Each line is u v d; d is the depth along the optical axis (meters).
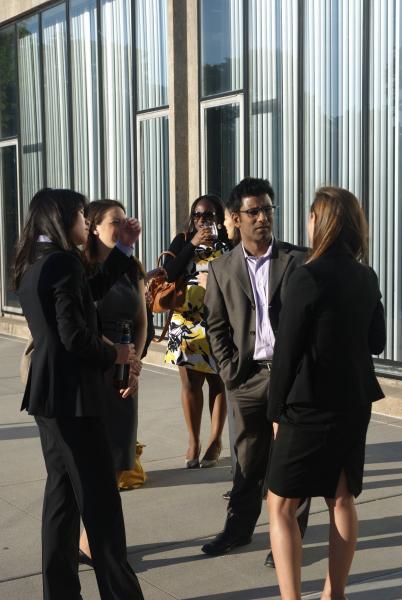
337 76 8.59
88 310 3.80
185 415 6.31
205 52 10.15
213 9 9.99
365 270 3.71
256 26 9.45
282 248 4.60
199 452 6.32
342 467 3.69
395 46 7.99
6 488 5.95
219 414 6.29
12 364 10.74
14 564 4.66
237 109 9.75
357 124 8.41
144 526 5.18
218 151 10.06
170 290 5.90
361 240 3.73
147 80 11.09
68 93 12.68
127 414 5.30
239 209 4.59
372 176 8.30
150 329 5.71
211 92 10.12
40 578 4.48
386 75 8.09
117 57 11.62
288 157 9.20
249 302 4.61
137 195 11.42
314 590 4.26
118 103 11.70
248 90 9.59
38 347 3.76
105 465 3.80
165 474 6.20
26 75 13.68
